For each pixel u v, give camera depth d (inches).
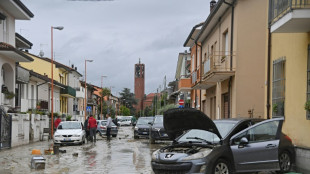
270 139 398.3
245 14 720.3
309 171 413.1
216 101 918.4
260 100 715.4
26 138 970.7
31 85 1430.9
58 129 987.9
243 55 720.3
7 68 1015.6
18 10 975.0
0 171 482.0
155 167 363.3
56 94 1898.4
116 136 1382.9
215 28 912.9
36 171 480.7
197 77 1063.6
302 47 462.6
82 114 2723.9
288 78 498.9
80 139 929.5
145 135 1159.0
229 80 759.1
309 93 442.3
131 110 5836.6
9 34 998.4
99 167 514.0
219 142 370.6
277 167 391.5
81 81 2819.9
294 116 478.3
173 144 397.4
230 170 363.3
